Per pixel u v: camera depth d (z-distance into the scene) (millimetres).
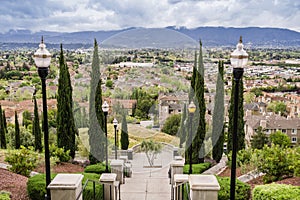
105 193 6660
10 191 6660
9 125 26234
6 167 9406
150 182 8523
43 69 4293
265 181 8320
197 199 4695
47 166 4508
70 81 12633
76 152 13648
